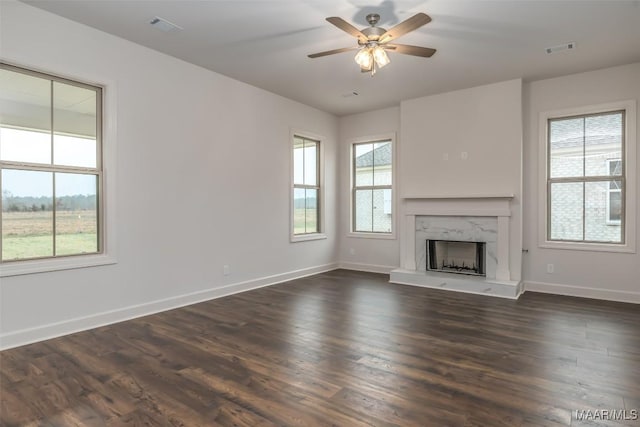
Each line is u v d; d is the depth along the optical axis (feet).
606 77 15.48
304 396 7.66
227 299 15.61
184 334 11.35
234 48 13.48
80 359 9.50
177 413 7.03
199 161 15.19
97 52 12.03
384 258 21.68
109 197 12.37
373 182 22.38
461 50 13.61
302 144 21.01
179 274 14.49
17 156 10.64
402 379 8.40
